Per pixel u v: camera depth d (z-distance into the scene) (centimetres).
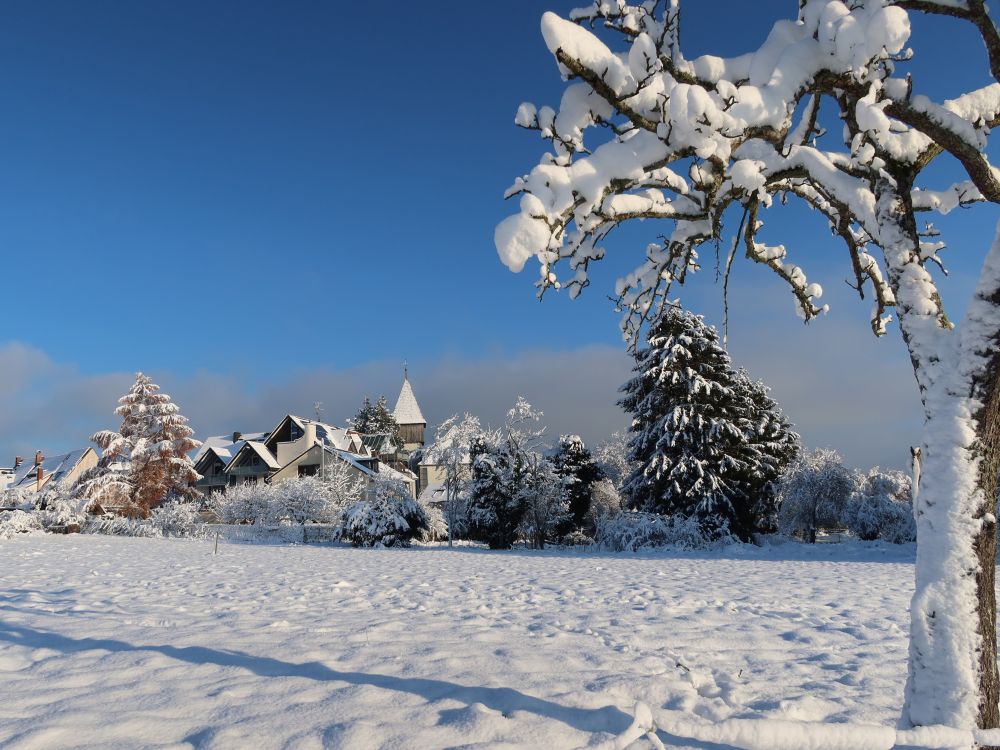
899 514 3444
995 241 333
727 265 517
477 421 3709
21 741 372
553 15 318
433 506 3975
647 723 397
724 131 345
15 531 3350
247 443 5853
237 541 3412
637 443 3161
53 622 752
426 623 802
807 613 945
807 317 596
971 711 310
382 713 429
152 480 4466
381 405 9512
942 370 345
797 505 3931
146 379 4659
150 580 1335
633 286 564
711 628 809
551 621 839
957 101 375
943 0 354
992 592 325
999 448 333
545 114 359
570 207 343
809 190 516
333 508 4253
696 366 3020
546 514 3170
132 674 520
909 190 382
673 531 2792
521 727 405
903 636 773
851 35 344
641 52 333
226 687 484
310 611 895
